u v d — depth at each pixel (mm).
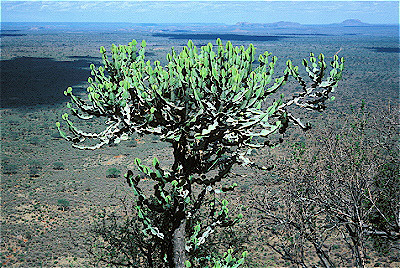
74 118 98000
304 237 8484
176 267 6539
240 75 5633
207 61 5621
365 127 9703
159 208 6207
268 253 21969
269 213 8852
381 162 9117
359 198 7902
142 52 6762
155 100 5707
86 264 28156
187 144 6148
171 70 5602
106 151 66125
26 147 71875
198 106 5949
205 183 6527
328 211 8336
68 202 44156
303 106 6582
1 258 31844
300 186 8352
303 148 8766
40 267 29781
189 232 7750
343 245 13758
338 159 8320
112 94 5512
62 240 34906
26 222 39969
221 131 5914
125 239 8094
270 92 6332
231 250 6555
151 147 67750
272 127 5914
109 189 49031
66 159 64000
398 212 8641
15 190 50031
